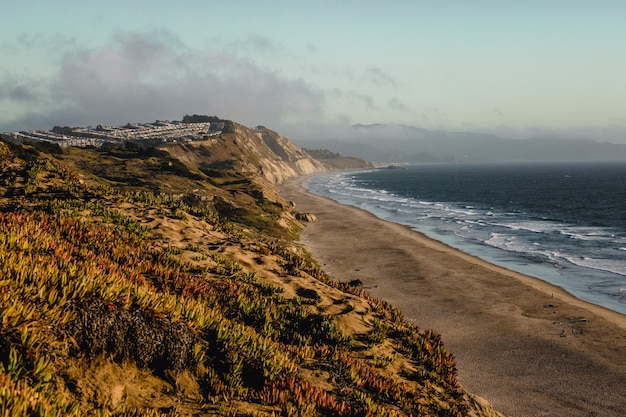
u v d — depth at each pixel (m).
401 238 61.31
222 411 7.09
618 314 30.78
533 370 22.08
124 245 14.16
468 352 24.28
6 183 20.84
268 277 16.28
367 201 123.25
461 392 12.59
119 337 6.99
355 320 14.27
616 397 19.50
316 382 9.63
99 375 6.48
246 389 7.98
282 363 9.19
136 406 6.47
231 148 161.50
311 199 122.81
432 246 55.75
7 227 10.34
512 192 155.62
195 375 7.79
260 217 60.00
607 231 69.56
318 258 48.12
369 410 8.89
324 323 12.84
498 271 42.91
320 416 8.20
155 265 12.75
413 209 103.25
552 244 58.44
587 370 22.08
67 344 6.41
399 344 13.97
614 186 168.88
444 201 125.81
